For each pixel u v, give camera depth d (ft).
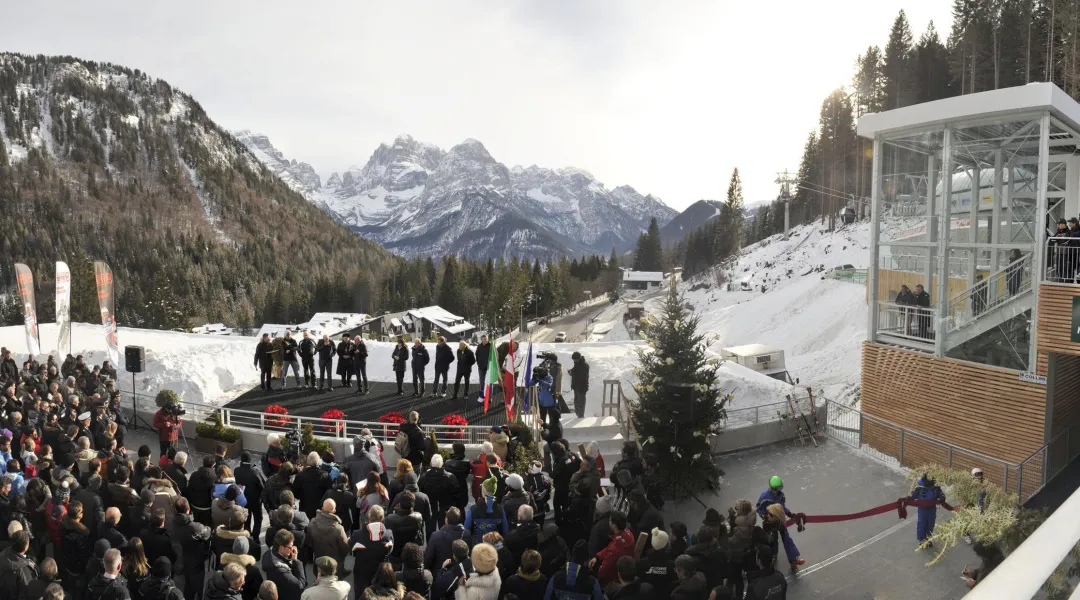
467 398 71.56
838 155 330.75
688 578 25.32
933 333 65.16
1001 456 57.57
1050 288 54.34
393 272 538.47
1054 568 5.79
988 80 208.85
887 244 68.85
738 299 285.84
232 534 28.81
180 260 609.42
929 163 67.62
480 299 439.63
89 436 45.44
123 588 23.88
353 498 33.60
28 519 32.07
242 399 71.92
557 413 56.59
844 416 71.20
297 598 25.68
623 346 91.09
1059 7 160.25
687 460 50.72
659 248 587.68
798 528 40.75
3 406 48.49
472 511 31.58
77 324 120.88
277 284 521.24
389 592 22.36
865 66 312.29
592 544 30.99
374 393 74.02
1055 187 76.07
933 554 41.73
